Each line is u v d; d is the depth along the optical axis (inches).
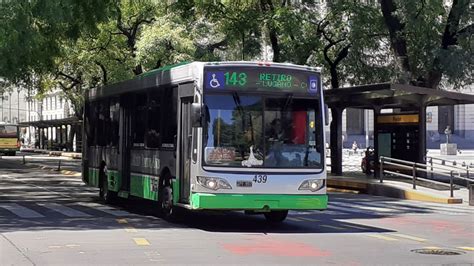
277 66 507.5
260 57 1242.6
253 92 499.5
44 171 1514.5
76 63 1489.9
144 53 1186.0
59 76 1750.7
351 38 1123.9
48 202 768.9
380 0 1074.7
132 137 663.1
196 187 487.5
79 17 797.2
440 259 383.9
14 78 979.3
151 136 605.3
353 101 1062.4
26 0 669.9
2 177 1278.3
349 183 983.6
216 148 487.5
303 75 513.3
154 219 594.2
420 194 837.2
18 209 681.6
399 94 970.1
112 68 1378.0
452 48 1013.8
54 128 3277.6
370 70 1236.5
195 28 1232.8
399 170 1053.2
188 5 1207.6
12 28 667.4
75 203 760.3
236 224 562.6
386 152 1068.5
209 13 1171.3
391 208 735.1
